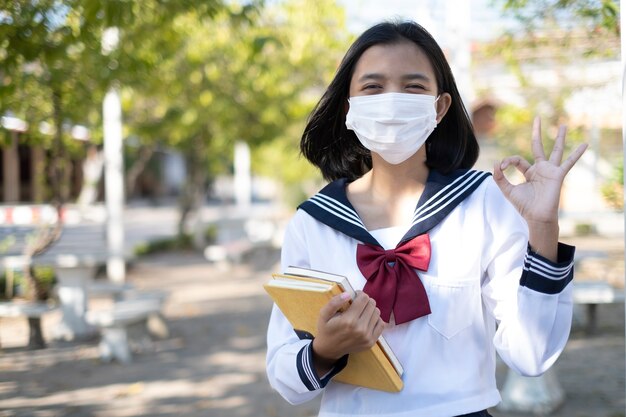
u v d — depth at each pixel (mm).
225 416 5359
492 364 1935
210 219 31688
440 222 1904
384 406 1839
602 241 15562
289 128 18891
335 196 2002
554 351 1792
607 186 7516
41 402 5801
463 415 1823
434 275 1862
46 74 6469
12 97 6012
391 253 1880
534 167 1821
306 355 1801
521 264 1871
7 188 25594
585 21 5676
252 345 7945
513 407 5266
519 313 1765
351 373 1866
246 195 30484
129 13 4770
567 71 7250
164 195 54938
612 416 5086
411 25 2031
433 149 2113
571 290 1802
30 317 8047
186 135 16641
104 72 6629
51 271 10258
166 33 6523
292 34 10516
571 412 5203
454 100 2090
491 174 2002
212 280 13695
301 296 1763
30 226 15516
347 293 1691
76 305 8625
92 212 23375
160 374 6699
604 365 6531
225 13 6086
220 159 21266
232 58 12844
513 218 1899
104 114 12680
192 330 8891
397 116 1892
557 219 1749
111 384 6363
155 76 8484
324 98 2162
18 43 4941
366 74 1972
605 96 7266
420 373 1828
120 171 12805
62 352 7773
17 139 8203
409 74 1949
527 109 8164
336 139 2264
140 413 5480
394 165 2008
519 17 5957
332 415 1915
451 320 1840
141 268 15633
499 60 8188
